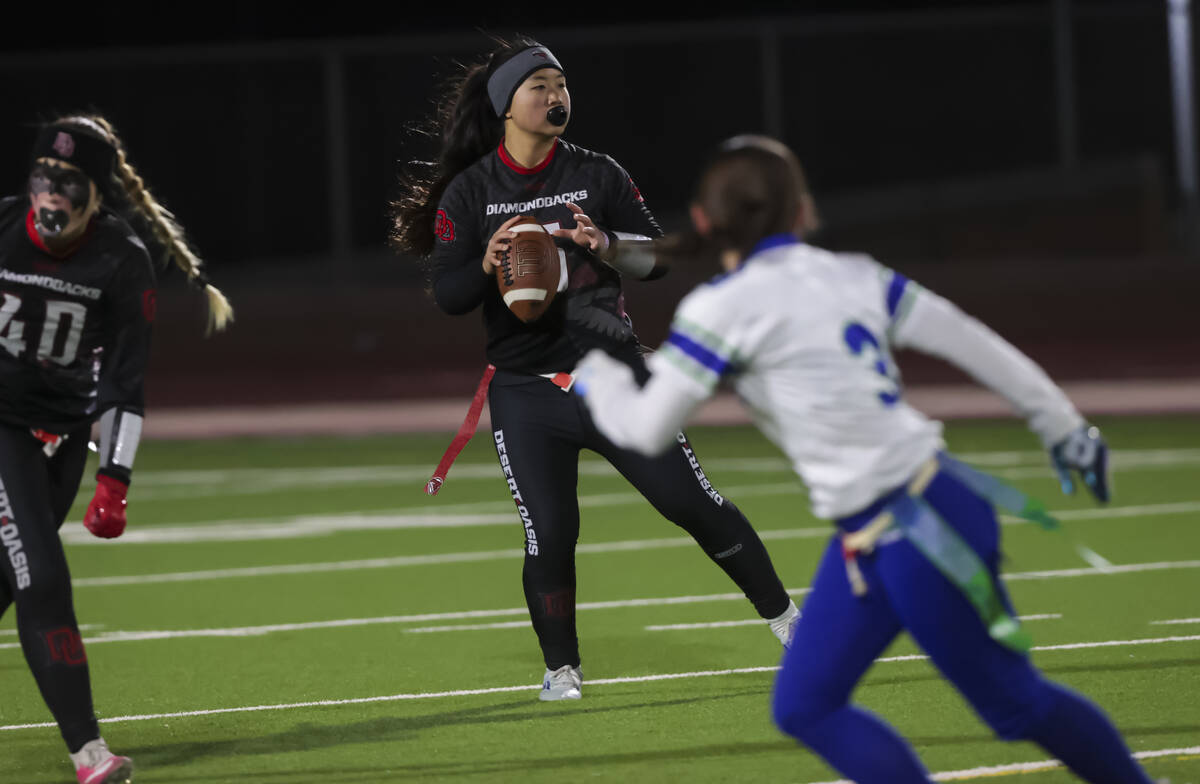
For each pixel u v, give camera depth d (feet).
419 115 257.75
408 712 65.51
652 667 72.74
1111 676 67.51
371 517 124.16
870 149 274.57
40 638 52.42
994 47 274.57
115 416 54.70
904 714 62.08
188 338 262.26
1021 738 42.57
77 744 52.42
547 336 64.23
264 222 264.31
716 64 262.47
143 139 257.55
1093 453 42.91
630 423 41.96
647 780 54.39
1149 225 280.31
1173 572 92.53
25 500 53.42
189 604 92.22
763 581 67.46
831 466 41.68
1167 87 284.41
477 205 64.75
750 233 42.93
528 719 63.52
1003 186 277.64
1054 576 92.17
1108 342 257.55
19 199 54.49
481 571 100.94
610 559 103.55
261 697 69.00
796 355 41.24
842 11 318.86
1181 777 52.47
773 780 54.03
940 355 43.16
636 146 263.70
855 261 43.37
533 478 64.90
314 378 248.32
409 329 262.88
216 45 319.06
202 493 140.26
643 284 257.34
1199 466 138.00
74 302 54.03
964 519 41.63
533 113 63.10
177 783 55.67
